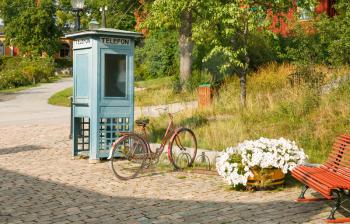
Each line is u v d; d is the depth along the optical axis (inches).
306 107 510.3
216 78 941.2
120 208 277.0
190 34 1072.2
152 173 385.4
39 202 293.1
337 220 239.8
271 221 243.6
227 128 498.0
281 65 815.1
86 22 1934.1
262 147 314.8
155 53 1439.5
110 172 389.7
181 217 255.3
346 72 623.2
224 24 662.5
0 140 578.9
